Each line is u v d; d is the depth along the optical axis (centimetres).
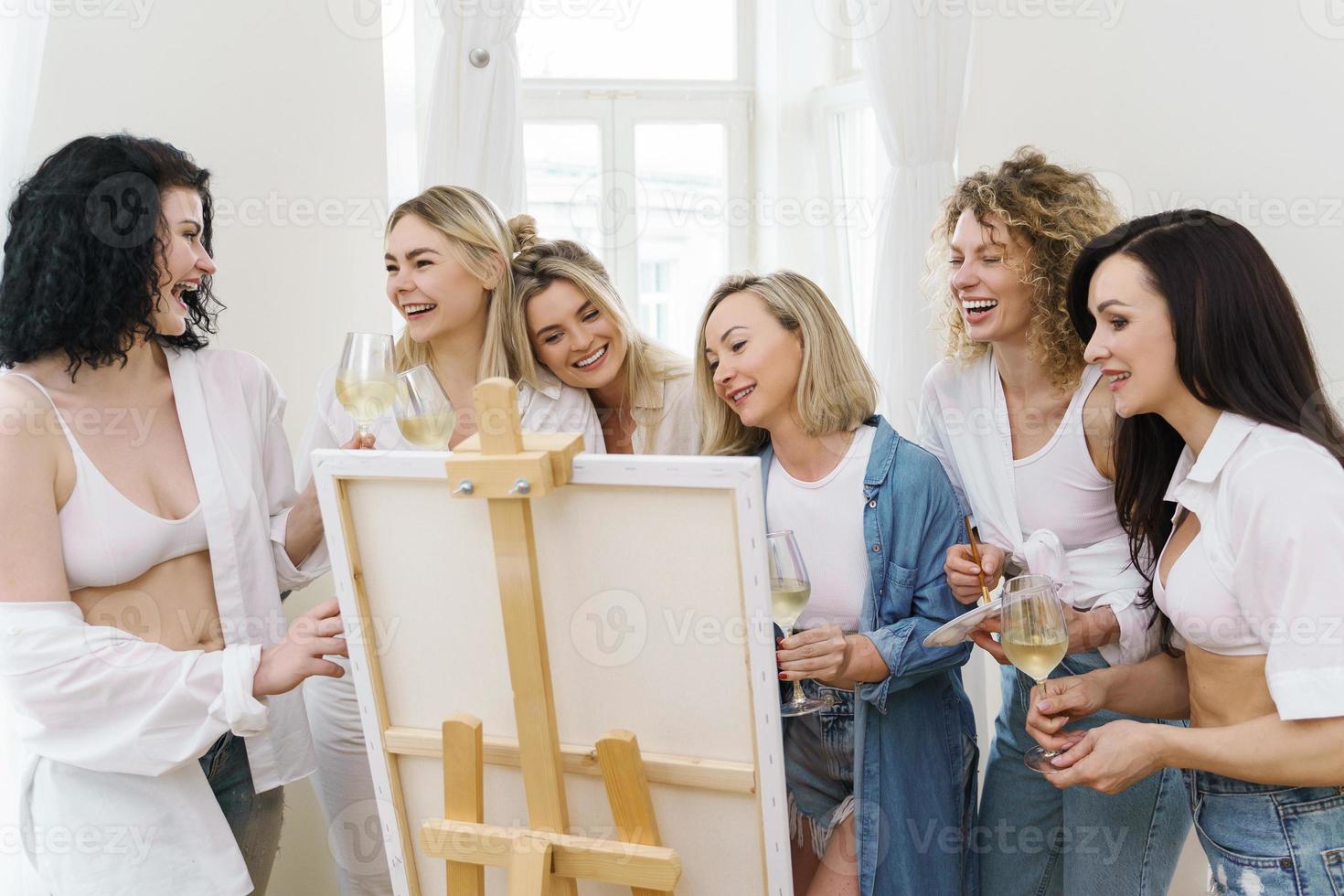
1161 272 129
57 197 139
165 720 138
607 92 314
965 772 174
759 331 159
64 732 139
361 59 245
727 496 109
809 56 315
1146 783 173
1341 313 202
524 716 117
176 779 145
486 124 240
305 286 248
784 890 119
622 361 200
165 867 144
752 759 116
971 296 175
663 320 327
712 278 329
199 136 237
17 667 134
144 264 142
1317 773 118
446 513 119
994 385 181
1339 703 115
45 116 227
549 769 118
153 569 150
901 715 161
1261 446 124
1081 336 151
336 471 120
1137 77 234
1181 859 231
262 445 171
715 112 321
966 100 256
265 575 159
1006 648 139
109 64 230
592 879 119
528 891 119
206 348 166
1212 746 124
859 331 315
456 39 238
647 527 113
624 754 116
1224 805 134
